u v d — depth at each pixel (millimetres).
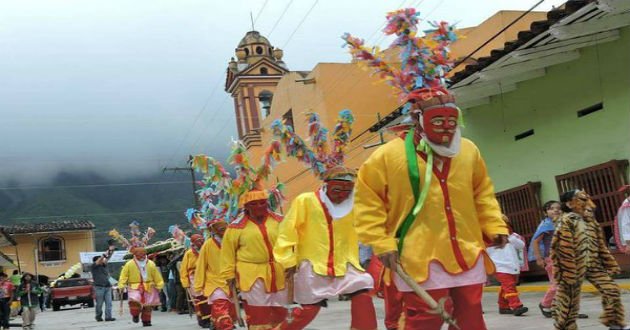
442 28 4262
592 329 6934
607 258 6043
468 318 3938
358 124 22734
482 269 3928
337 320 10922
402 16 4238
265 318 7184
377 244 3914
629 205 7641
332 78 23141
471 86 13617
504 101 14539
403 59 4230
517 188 14109
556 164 13133
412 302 3877
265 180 7840
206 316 12203
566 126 12836
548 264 8398
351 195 6391
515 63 12250
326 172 6473
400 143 4066
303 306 6332
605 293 5926
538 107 13562
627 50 11305
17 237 49656
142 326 14266
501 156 14758
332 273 6152
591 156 12258
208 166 8195
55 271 50125
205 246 9438
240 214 7570
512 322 8250
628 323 6957
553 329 7297
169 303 20406
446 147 3912
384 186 4008
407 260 3900
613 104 11695
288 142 7523
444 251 3869
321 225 6324
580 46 11930
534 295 11812
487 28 16984
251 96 32812
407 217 3930
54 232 50562
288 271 6340
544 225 8469
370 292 6219
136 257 14727
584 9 10039
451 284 3850
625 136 11500
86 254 39156
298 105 25422
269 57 34219
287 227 6398
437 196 3918
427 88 4031
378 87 23203
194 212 9750
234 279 7422
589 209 6020
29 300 15398
